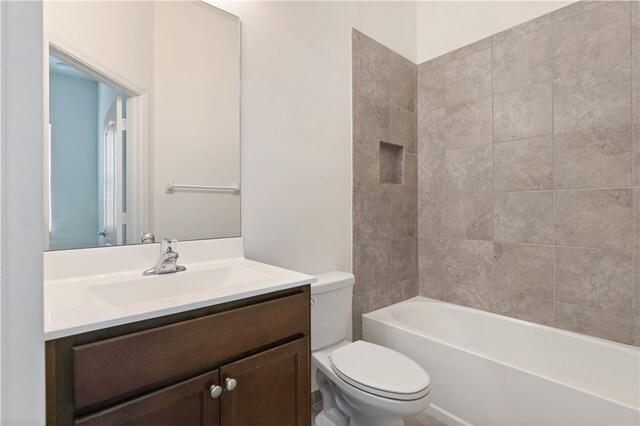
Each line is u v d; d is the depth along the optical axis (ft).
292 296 3.55
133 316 2.45
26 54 1.02
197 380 2.76
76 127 3.71
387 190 7.48
